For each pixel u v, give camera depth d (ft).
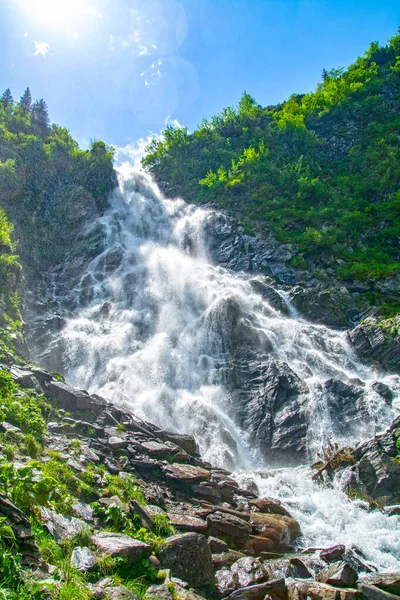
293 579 26.89
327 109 197.06
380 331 82.89
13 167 137.28
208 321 92.99
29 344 83.20
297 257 114.83
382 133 175.94
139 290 108.68
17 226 125.08
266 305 99.66
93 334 90.58
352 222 127.24
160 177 171.53
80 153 159.12
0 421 31.83
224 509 35.01
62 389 45.01
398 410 65.21
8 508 17.97
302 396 71.97
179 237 137.49
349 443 63.10
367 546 37.60
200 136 184.75
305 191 140.05
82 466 31.94
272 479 49.73
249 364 82.79
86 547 20.44
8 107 184.34
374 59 245.04
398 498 47.47
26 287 102.06
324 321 95.66
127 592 17.70
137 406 72.95
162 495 34.53
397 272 102.37
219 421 71.31
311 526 39.73
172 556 23.20
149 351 87.56
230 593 24.08
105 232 133.59
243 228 129.39
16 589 15.19
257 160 156.56
